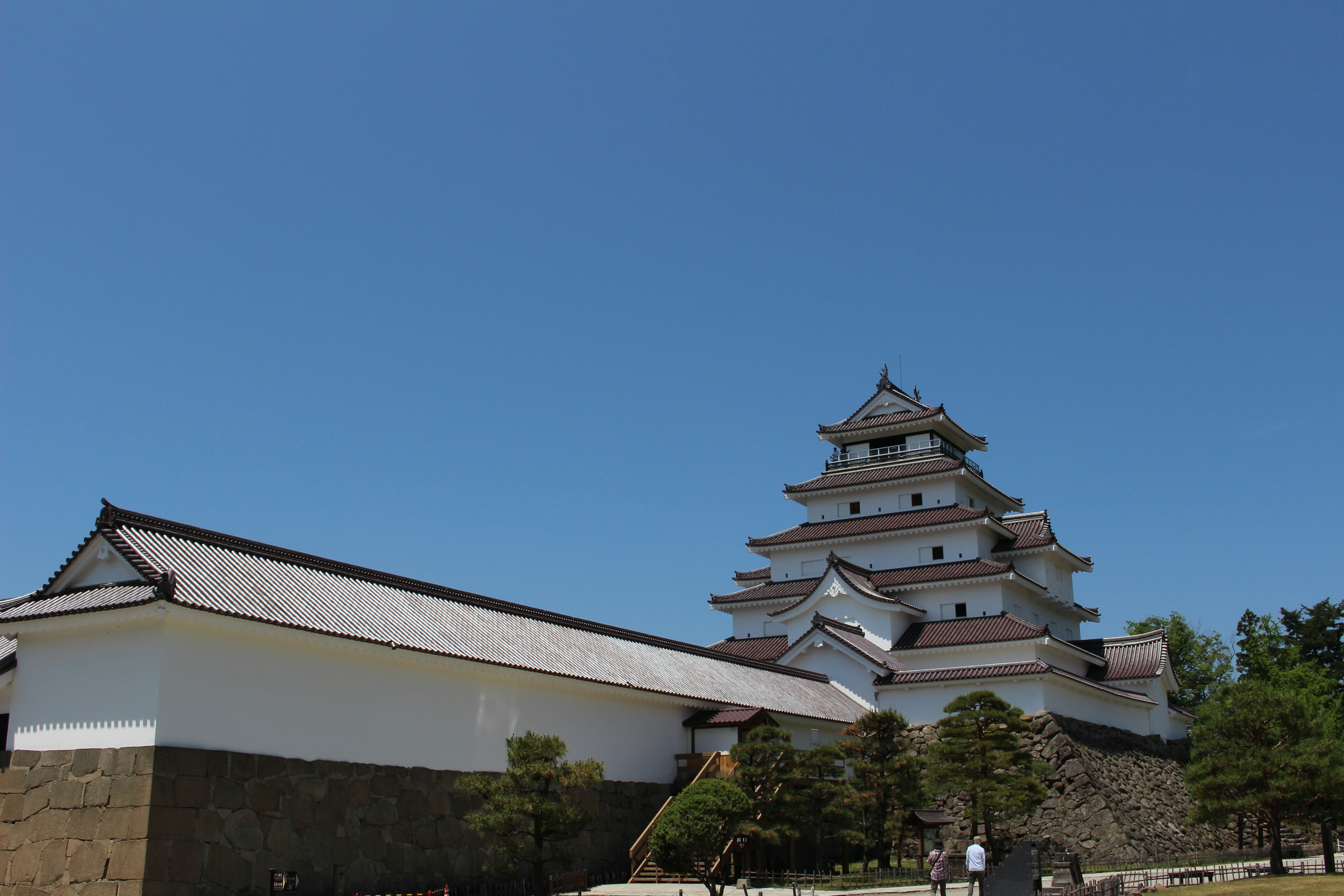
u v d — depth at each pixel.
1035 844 33.56
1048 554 68.44
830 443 75.00
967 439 75.69
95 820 27.12
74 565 31.06
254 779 29.09
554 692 39.88
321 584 35.50
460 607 41.06
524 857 31.98
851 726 48.69
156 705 27.31
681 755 45.44
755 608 70.62
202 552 32.59
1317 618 84.62
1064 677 55.03
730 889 36.81
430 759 34.53
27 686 29.91
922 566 66.19
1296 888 33.69
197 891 27.00
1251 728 42.56
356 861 31.27
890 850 44.75
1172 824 56.81
